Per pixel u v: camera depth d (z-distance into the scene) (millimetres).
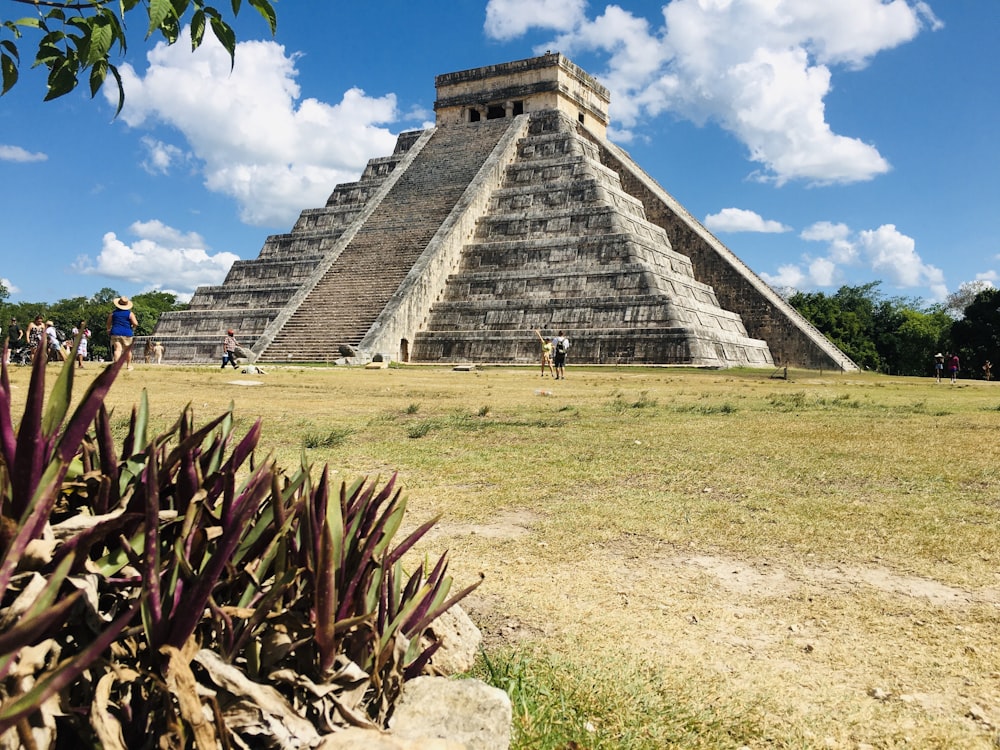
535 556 6301
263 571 2836
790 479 9281
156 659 2404
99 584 2518
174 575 2482
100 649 1861
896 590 5578
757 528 7105
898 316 101125
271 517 2879
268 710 2514
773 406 19422
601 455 10930
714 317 51375
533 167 59344
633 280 48250
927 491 8609
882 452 11250
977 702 4004
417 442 12047
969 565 6082
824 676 4289
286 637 2729
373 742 2650
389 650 2977
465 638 4477
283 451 10734
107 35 3658
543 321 49812
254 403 17938
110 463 2797
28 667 2119
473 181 58594
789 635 4828
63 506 2801
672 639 4762
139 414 3131
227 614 2611
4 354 2199
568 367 44906
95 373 25328
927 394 27141
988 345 74000
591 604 5301
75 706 2307
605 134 71125
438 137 67062
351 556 2963
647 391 25312
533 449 11438
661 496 8367
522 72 64812
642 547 6562
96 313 107562
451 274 55188
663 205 60094
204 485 2801
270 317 55719
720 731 3732
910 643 4703
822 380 38875
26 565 2283
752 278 58219
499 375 36406
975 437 12922
